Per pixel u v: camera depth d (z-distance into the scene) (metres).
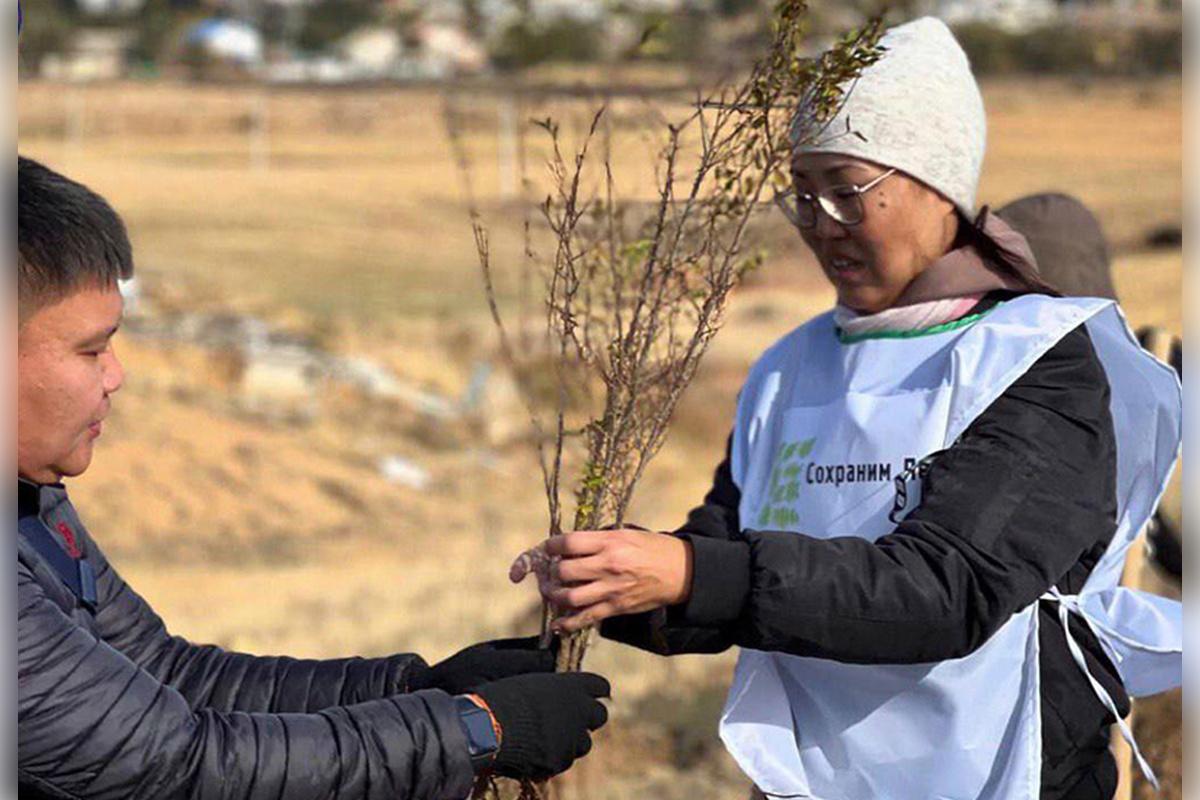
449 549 24.03
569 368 3.73
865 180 3.23
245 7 150.75
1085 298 3.17
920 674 3.14
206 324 35.91
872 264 3.29
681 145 3.55
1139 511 3.28
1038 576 2.98
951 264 3.27
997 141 80.44
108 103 92.88
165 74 119.69
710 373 27.20
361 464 29.56
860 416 3.23
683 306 3.60
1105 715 3.21
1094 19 111.12
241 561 23.11
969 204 3.29
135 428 28.23
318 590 18.56
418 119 90.62
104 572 3.19
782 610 2.92
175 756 2.62
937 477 3.05
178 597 18.94
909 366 3.25
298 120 92.56
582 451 4.29
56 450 2.69
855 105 3.22
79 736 2.57
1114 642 3.21
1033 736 3.06
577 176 3.42
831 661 3.21
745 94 3.30
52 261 2.60
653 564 2.95
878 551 2.96
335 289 45.94
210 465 27.69
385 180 69.75
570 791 6.96
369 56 135.88
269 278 47.06
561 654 3.21
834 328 3.50
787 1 3.22
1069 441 3.07
